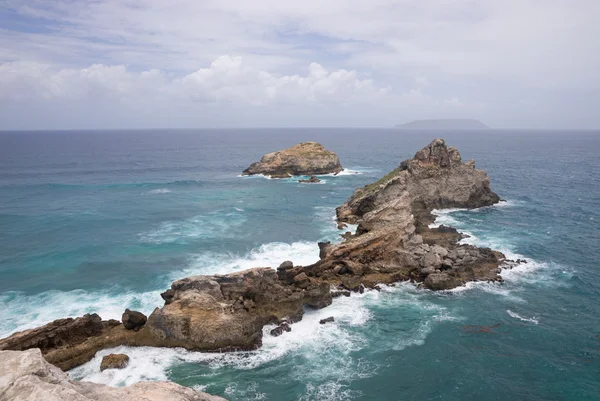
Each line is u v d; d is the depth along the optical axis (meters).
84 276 48.38
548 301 42.91
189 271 49.84
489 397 28.81
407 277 48.19
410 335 36.91
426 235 59.94
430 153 79.00
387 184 69.50
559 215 76.62
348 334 37.09
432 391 29.53
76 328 34.56
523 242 60.72
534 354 33.84
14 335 32.06
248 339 34.84
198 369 32.06
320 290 42.00
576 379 30.56
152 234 64.75
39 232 65.31
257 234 64.94
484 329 37.75
